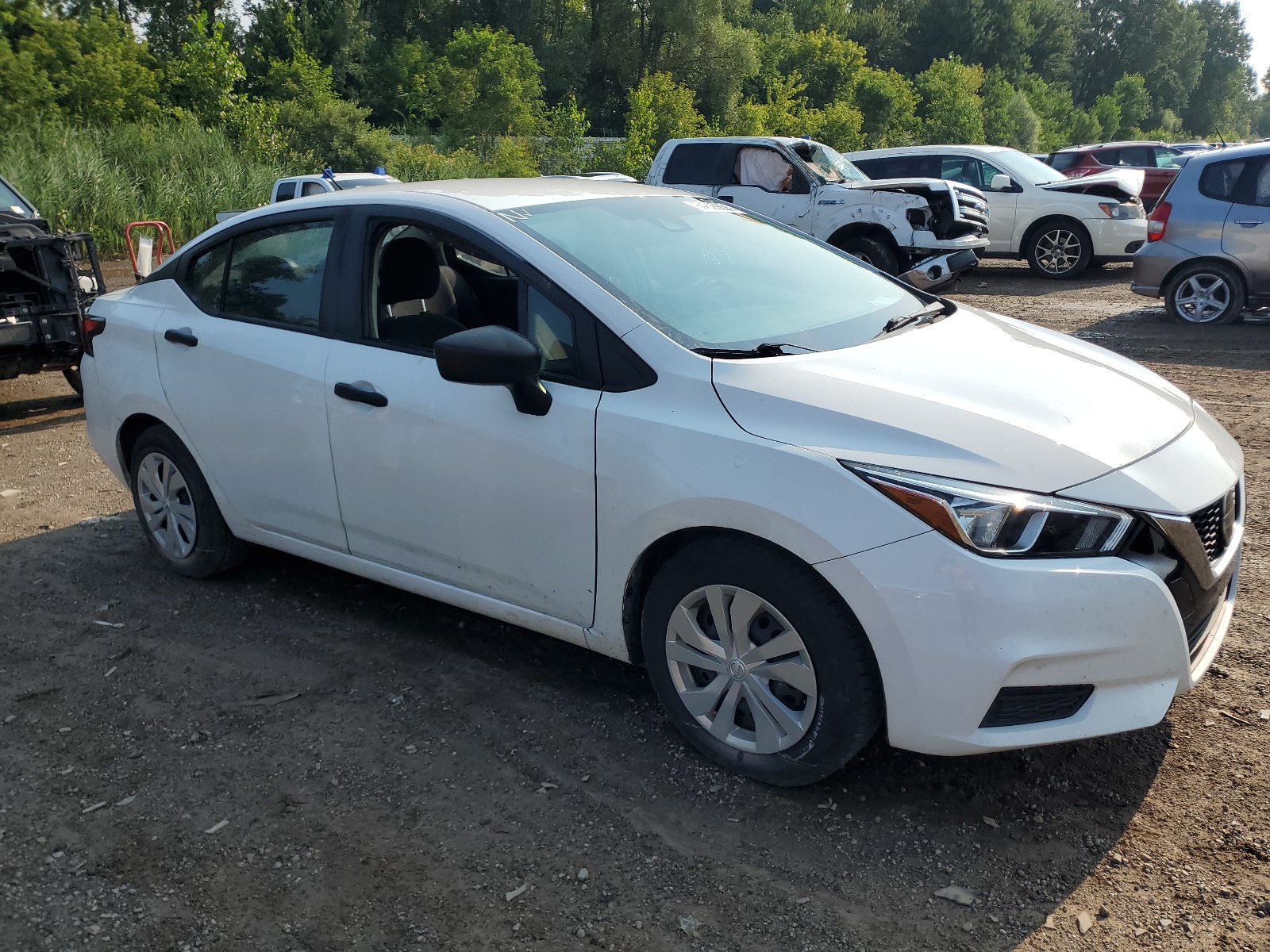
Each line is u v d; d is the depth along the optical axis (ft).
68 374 26.71
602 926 7.56
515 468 9.90
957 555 7.72
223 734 10.39
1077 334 30.83
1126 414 9.03
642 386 9.22
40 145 68.18
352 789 9.37
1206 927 7.28
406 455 10.77
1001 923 7.45
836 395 8.64
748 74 182.19
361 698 11.03
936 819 8.65
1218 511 8.59
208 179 68.18
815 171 41.75
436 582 11.24
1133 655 7.92
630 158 95.14
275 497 12.44
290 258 12.25
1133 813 8.57
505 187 11.93
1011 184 46.70
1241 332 29.99
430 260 11.70
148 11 155.43
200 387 12.84
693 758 9.68
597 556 9.57
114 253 59.62
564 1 198.18
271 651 12.19
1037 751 9.52
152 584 14.29
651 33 189.57
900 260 40.27
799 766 8.80
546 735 10.19
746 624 8.87
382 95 171.83
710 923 7.56
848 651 8.26
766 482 8.31
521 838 8.61
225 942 7.50
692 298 10.41
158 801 9.27
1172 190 31.76
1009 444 8.11
